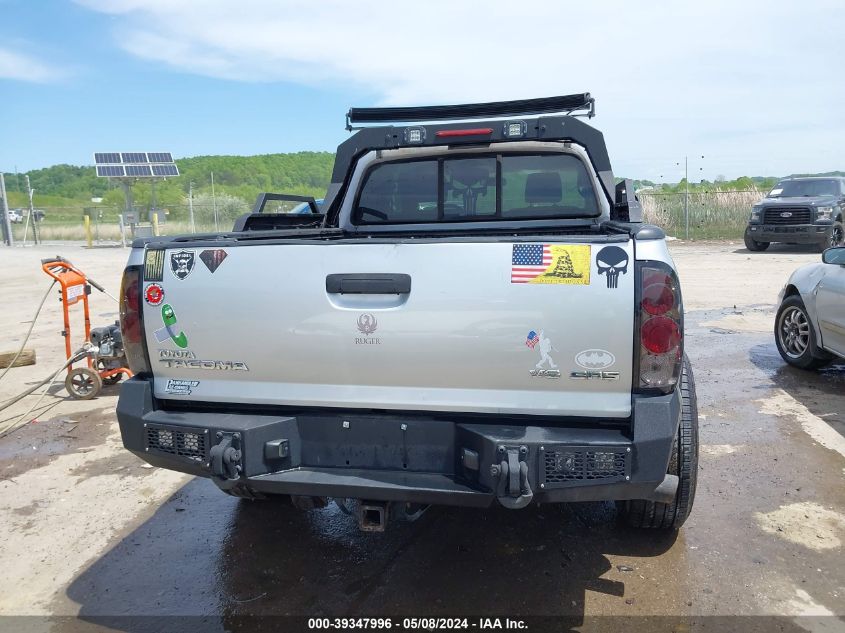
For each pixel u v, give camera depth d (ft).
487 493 9.12
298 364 9.95
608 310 8.90
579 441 8.93
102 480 15.78
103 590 11.31
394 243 9.41
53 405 21.53
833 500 13.89
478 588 11.10
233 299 10.04
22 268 63.21
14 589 11.39
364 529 9.86
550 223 15.76
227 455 9.58
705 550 12.11
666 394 9.12
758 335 29.27
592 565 11.70
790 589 10.91
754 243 63.31
